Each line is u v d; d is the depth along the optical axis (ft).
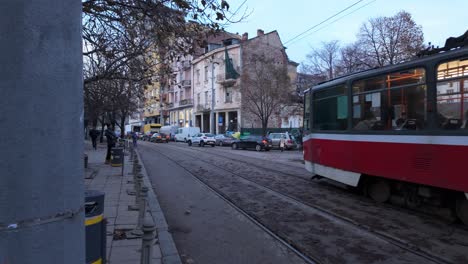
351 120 31.83
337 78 34.73
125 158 75.36
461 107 21.68
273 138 108.47
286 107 142.10
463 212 22.77
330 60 120.67
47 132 5.13
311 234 21.76
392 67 27.35
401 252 18.60
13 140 4.86
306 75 127.95
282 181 42.39
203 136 132.98
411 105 25.40
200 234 22.13
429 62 24.07
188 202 31.30
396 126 26.68
